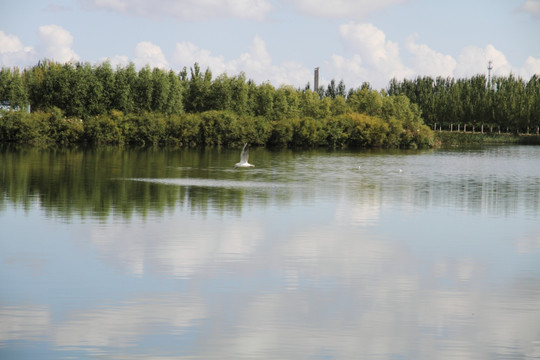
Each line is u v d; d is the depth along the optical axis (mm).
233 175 48156
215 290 16344
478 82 157125
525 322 14430
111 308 14891
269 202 32375
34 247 20625
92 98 96250
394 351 12883
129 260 19125
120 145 90562
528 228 25797
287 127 99125
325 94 169000
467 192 39500
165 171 50375
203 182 42062
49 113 90188
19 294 15773
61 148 79125
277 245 21609
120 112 93188
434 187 42438
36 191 34594
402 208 31359
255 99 112812
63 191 34875
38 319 14156
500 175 53344
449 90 162500
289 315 14680
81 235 22547
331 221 26781
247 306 15203
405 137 105125
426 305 15484
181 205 30422
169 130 94312
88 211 27844
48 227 23922
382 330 13906
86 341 13086
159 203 30906
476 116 149625
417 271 18547
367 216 28438
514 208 31859
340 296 16062
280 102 112688
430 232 24656
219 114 96375
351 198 35062
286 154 81000
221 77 109188
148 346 12906
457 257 20406
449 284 17234
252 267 18594
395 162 68938
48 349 12695
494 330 13969
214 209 29328
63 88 95375
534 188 42406
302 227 25125
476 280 17656
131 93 99438
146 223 25188
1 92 89875
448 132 144625
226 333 13602
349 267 18844
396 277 17859
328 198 34844
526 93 147375
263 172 52031
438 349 13008
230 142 96312
